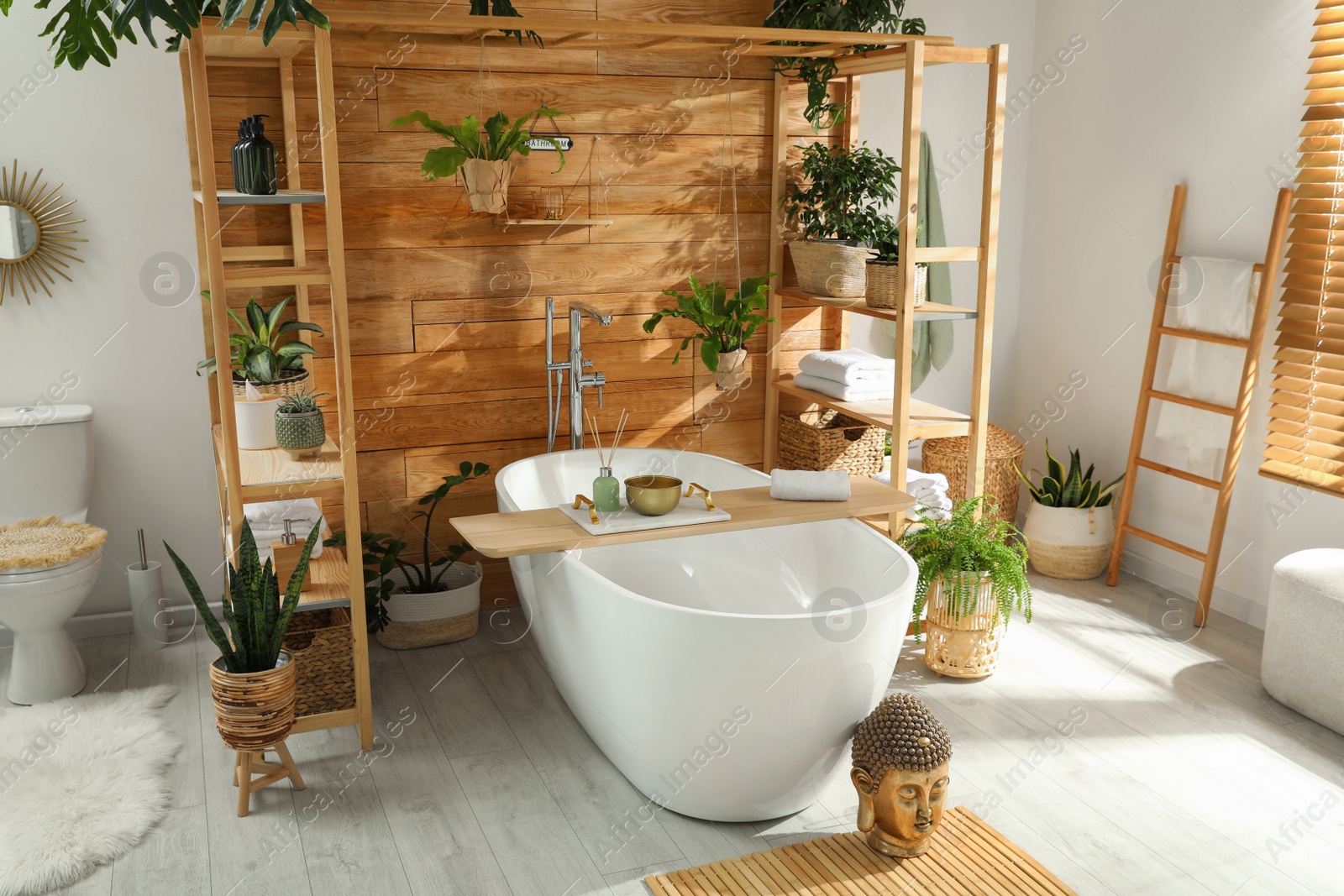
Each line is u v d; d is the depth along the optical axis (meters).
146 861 2.32
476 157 3.21
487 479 3.68
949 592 3.10
